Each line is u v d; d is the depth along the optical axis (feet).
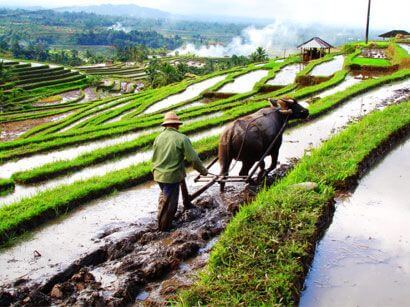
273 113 28.86
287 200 23.34
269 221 21.12
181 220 24.71
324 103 55.72
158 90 113.39
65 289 18.03
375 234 22.93
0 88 196.03
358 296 17.97
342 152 33.22
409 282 18.93
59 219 26.21
